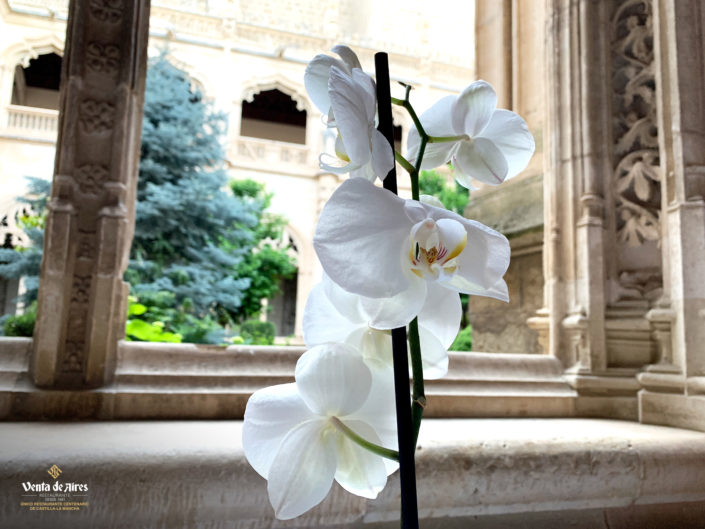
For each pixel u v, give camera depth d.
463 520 1.46
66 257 1.98
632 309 2.38
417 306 0.42
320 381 0.46
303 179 17.98
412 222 0.40
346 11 20.75
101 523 1.16
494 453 1.48
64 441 1.38
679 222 2.14
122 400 1.88
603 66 2.65
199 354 2.10
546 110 2.79
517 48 3.74
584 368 2.37
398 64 18.94
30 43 15.90
